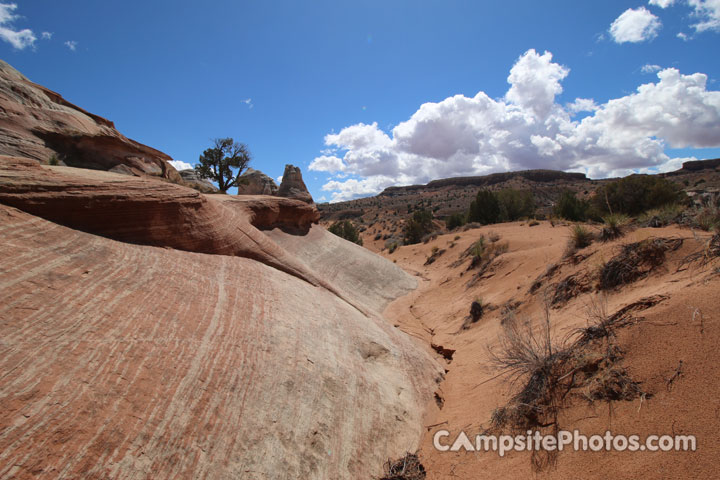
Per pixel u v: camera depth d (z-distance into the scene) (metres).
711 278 4.51
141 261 5.88
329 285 10.09
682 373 3.52
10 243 4.59
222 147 38.19
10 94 23.34
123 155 28.64
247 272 7.59
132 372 3.83
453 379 7.36
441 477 4.44
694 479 2.70
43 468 2.72
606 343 4.47
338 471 4.37
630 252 6.73
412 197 153.50
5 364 3.21
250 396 4.40
